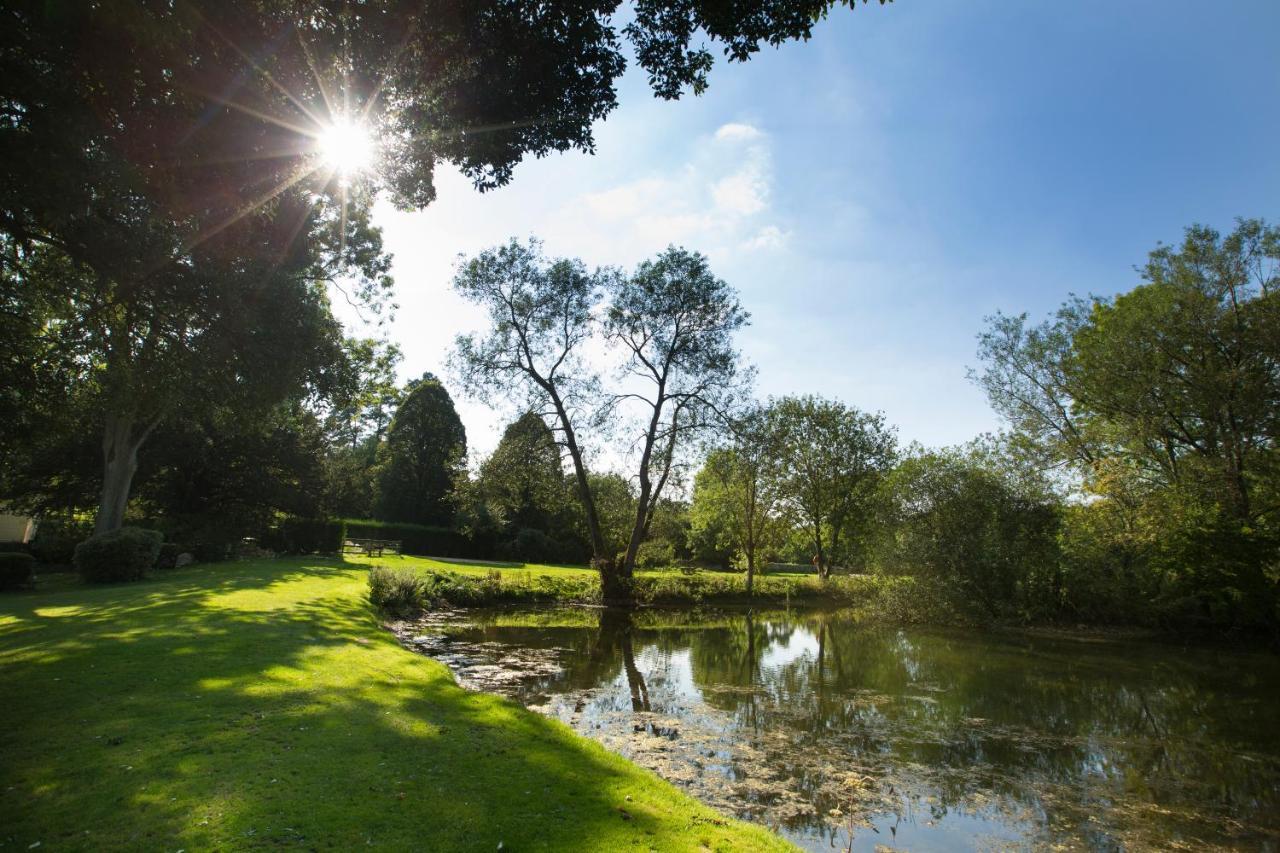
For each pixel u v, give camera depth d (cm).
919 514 2331
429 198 951
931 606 2231
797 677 1352
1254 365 2105
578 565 4131
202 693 693
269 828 409
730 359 2586
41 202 615
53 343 1092
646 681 1239
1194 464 2162
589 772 575
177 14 570
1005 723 1038
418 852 392
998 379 2692
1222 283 2175
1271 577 1953
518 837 424
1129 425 2309
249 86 656
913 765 829
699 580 2984
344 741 584
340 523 3189
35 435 1308
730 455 2620
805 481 3578
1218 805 738
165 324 890
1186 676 1487
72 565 2297
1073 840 645
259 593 1523
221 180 720
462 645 1499
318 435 3250
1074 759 880
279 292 903
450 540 3900
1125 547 2188
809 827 643
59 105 592
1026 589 2197
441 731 646
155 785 462
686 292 2575
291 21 644
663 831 461
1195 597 2092
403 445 4322
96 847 376
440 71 722
